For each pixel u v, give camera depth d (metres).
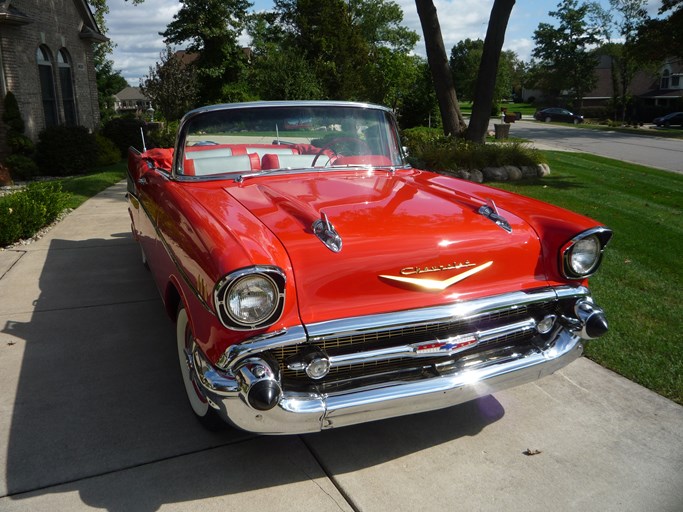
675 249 6.55
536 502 2.52
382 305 2.50
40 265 5.91
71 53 17.30
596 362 3.81
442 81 15.64
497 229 2.79
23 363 3.75
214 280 2.22
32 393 3.38
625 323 4.38
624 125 51.34
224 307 2.19
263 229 2.58
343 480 2.65
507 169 12.02
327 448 2.90
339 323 2.38
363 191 3.26
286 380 2.42
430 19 15.22
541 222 2.92
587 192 10.40
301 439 2.97
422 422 3.14
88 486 2.58
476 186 3.67
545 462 2.79
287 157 3.85
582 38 71.06
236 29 37.59
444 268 2.59
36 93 14.98
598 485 2.62
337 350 2.46
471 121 15.29
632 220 8.05
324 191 3.25
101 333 4.23
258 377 2.25
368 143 4.07
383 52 43.97
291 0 47.09
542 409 3.26
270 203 3.01
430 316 2.50
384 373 2.55
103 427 3.04
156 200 3.67
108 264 5.95
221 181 3.55
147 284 5.31
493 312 2.65
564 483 2.64
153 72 25.53
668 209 8.98
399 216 2.82
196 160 3.63
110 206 9.26
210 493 2.55
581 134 32.19
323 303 2.43
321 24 37.06
